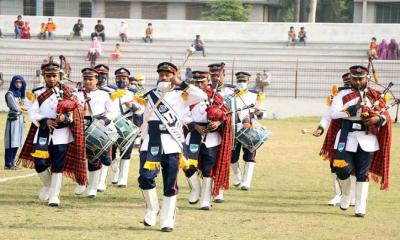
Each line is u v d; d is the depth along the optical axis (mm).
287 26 102375
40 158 25328
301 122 71062
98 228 21984
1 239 20219
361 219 24656
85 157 25906
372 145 25031
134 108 31203
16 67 89250
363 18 115500
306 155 43906
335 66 89500
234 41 100438
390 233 22391
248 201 27891
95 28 99688
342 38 101562
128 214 24375
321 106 79000
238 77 29984
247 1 119750
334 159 26359
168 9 119562
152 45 97000
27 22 101250
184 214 24719
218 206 26594
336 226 23328
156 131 21766
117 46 93500
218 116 25516
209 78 28547
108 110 27422
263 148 47438
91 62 88500
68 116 25172
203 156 26078
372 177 25562
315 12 123500
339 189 27500
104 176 29297
